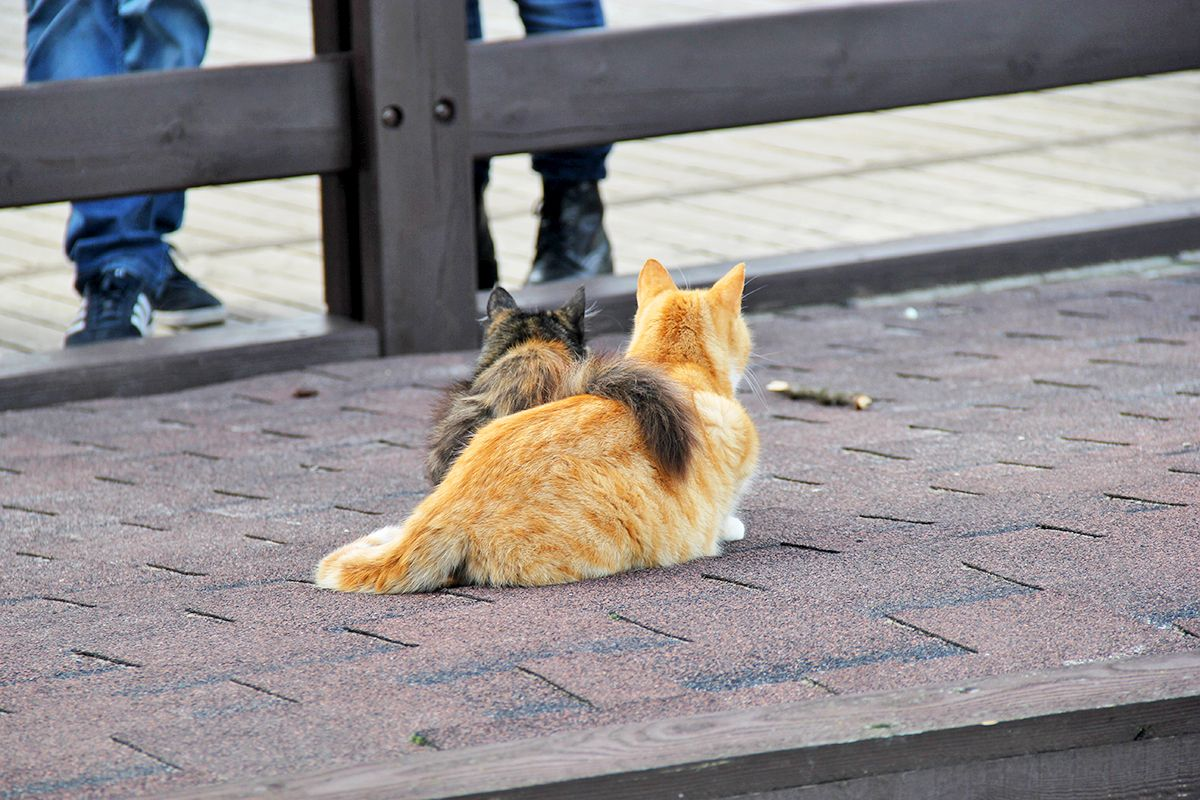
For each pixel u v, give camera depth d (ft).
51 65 27.50
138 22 28.55
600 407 14.66
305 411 22.76
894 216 36.68
